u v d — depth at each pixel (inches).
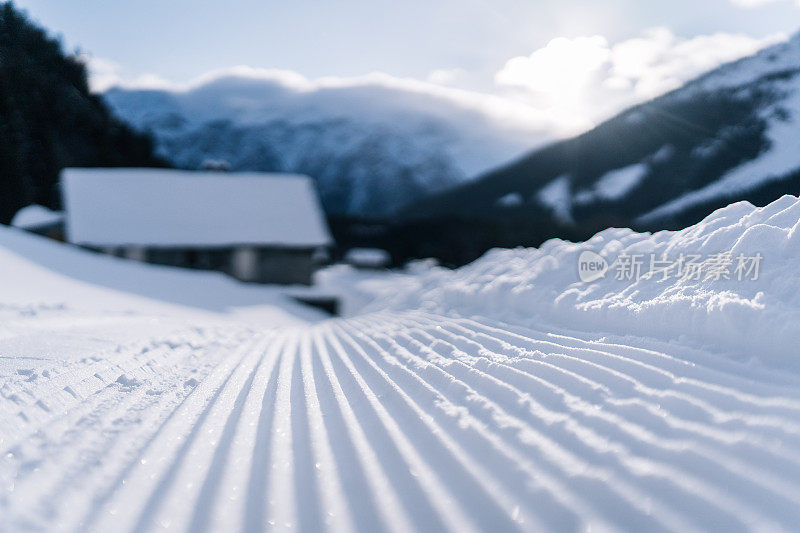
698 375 138.9
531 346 207.2
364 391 175.5
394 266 2989.7
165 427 141.8
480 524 93.1
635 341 181.0
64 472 112.7
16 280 685.9
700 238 230.5
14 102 2235.5
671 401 126.3
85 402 162.2
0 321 327.6
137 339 291.3
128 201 1320.1
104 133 2842.0
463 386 165.0
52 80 2689.5
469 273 452.8
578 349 187.0
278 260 1300.4
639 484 98.2
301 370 218.5
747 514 86.6
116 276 912.3
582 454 111.6
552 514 93.8
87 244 1202.6
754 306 150.3
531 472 107.4
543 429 126.3
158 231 1264.8
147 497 103.5
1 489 103.5
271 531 92.6
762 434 104.8
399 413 149.6
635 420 122.3
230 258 1290.6
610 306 215.3
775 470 94.9
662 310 183.8
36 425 137.8
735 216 232.2
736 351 148.6
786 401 114.5
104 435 134.3
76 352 237.1
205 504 101.2
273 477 112.0
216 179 1424.7
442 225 3127.5
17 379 178.5
